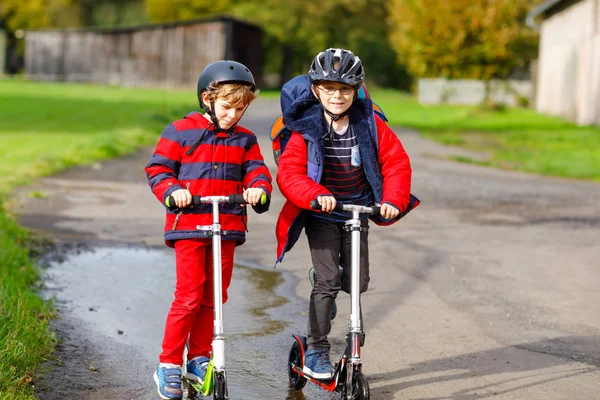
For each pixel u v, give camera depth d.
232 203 5.66
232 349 7.28
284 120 5.96
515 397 6.22
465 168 22.44
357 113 6.04
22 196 14.78
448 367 6.92
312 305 6.10
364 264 6.07
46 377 6.29
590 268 10.70
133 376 6.48
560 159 25.45
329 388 5.91
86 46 65.75
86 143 22.14
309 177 5.89
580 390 6.38
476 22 49.53
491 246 11.98
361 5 80.19
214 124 5.90
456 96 60.81
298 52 81.38
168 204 5.66
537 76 55.28
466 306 8.84
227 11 79.62
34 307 7.89
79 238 11.68
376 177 5.96
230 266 6.03
